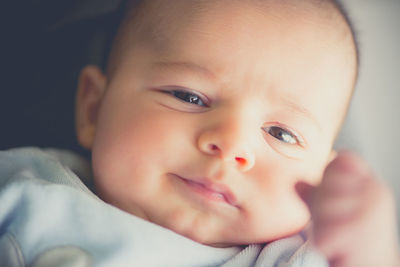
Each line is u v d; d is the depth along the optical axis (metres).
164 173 0.78
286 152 0.82
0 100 1.15
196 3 0.84
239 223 0.80
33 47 1.20
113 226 0.72
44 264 0.66
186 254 0.76
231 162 0.75
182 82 0.81
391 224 0.63
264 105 0.80
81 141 1.01
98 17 1.26
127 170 0.81
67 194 0.73
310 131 0.84
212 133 0.75
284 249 0.82
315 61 0.83
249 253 0.81
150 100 0.83
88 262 0.67
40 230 0.69
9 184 0.71
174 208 0.79
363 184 0.64
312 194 0.68
